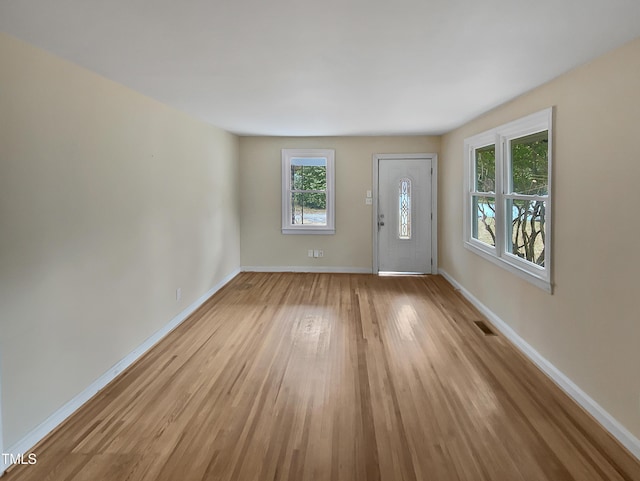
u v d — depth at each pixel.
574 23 2.04
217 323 4.48
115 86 3.20
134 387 3.04
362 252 7.00
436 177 6.77
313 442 2.37
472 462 2.20
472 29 2.13
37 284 2.39
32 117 2.33
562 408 2.72
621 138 2.35
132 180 3.47
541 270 3.36
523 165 3.86
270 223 7.02
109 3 1.83
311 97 3.77
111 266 3.16
